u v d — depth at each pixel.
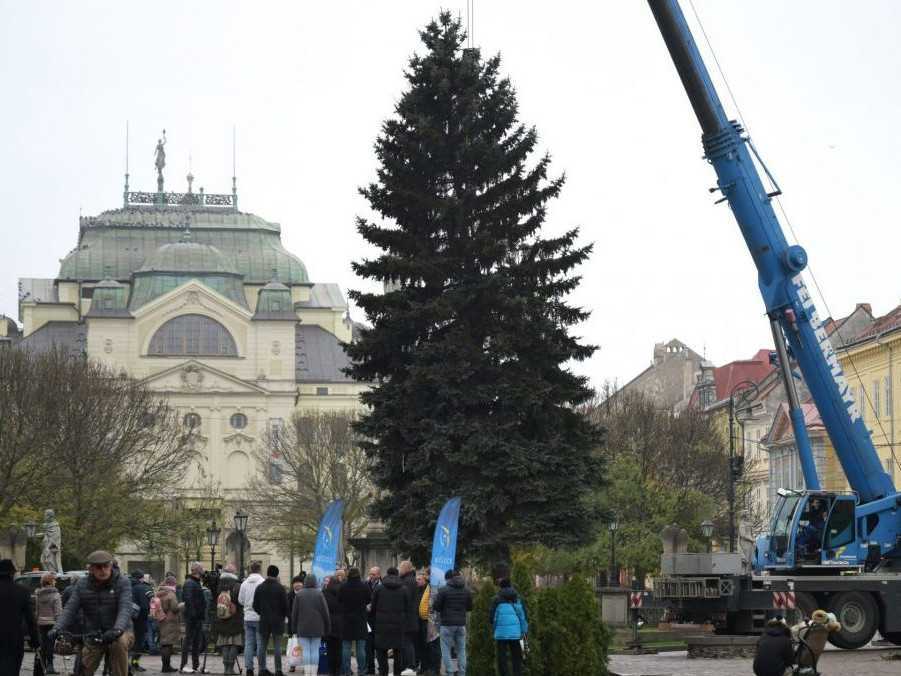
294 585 40.38
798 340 43.09
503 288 55.31
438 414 55.09
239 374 182.62
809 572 43.88
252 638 37.47
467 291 55.19
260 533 157.75
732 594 43.25
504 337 54.44
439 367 54.16
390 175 57.00
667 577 44.31
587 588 32.56
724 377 165.38
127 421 107.31
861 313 116.62
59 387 98.12
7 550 80.81
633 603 51.56
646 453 102.50
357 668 39.22
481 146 56.19
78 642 24.12
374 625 34.78
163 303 182.12
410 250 56.47
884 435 85.00
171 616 40.25
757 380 161.00
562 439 55.31
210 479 173.50
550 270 56.69
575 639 32.09
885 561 43.94
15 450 90.88
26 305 196.50
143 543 124.81
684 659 42.22
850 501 43.69
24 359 100.81
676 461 102.69
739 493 103.81
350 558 131.38
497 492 54.25
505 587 31.34
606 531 82.75
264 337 183.38
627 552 85.56
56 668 40.31
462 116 57.00
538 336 55.16
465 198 56.25
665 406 117.94
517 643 31.12
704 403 161.38
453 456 53.78
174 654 50.09
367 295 56.09
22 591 25.11
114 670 24.41
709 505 91.31
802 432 43.72
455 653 33.62
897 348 90.12
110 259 199.38
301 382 188.50
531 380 54.62
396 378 56.00
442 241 56.75
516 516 55.19
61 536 92.88
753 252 42.94
